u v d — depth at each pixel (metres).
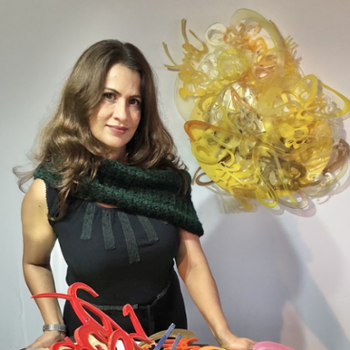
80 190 0.93
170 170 1.07
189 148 1.51
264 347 0.81
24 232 0.97
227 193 1.53
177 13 1.46
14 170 1.36
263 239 1.54
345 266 1.51
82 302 0.78
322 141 1.42
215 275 1.57
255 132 1.43
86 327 0.72
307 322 1.54
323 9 1.45
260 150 1.44
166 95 1.49
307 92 1.41
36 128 1.46
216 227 1.55
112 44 0.96
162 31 1.47
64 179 0.91
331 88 1.44
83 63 0.94
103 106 0.94
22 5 1.44
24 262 1.02
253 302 1.56
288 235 1.53
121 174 0.97
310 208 1.51
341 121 1.45
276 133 1.42
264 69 1.42
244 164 1.46
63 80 1.45
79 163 0.93
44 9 1.45
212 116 1.45
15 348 1.52
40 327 1.51
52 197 0.92
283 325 1.55
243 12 1.42
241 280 1.56
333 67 1.46
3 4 1.44
